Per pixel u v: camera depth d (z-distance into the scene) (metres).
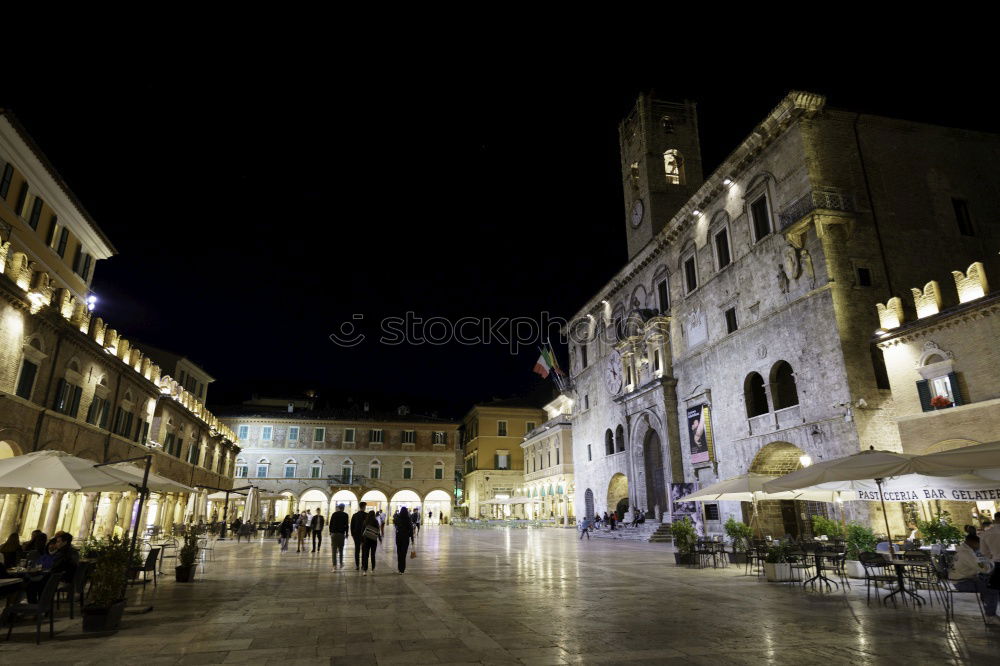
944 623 10.19
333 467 73.19
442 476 75.50
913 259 27.70
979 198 30.27
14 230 26.94
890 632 9.45
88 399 28.02
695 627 9.86
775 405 29.08
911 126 30.00
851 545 16.77
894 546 17.50
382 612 11.26
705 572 18.39
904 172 29.23
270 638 9.03
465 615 10.96
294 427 73.75
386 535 46.19
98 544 14.75
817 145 28.17
